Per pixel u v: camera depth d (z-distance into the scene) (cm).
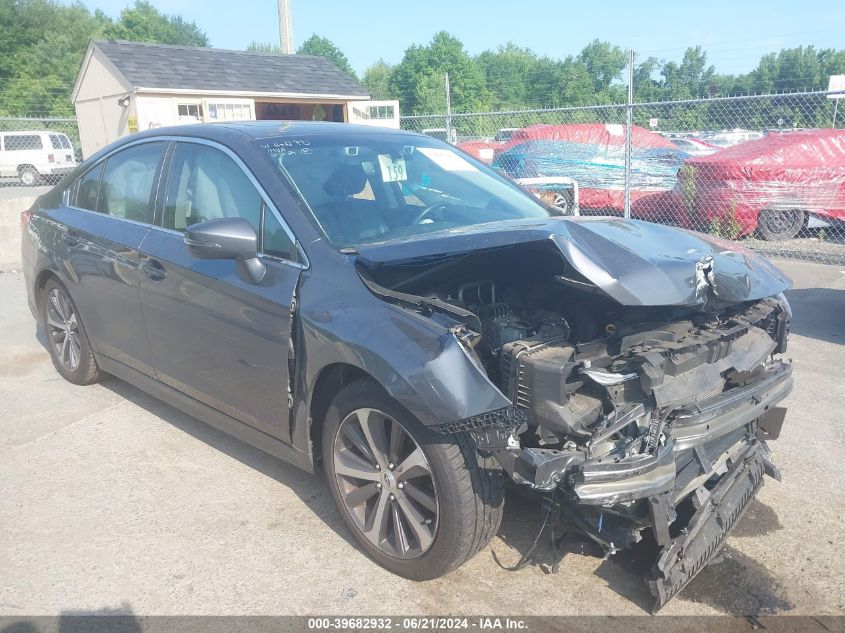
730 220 998
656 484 244
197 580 287
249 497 350
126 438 415
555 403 246
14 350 585
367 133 395
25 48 5188
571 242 256
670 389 252
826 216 993
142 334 391
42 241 471
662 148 1166
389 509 286
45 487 360
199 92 1602
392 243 289
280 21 1545
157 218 382
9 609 269
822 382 500
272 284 307
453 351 248
